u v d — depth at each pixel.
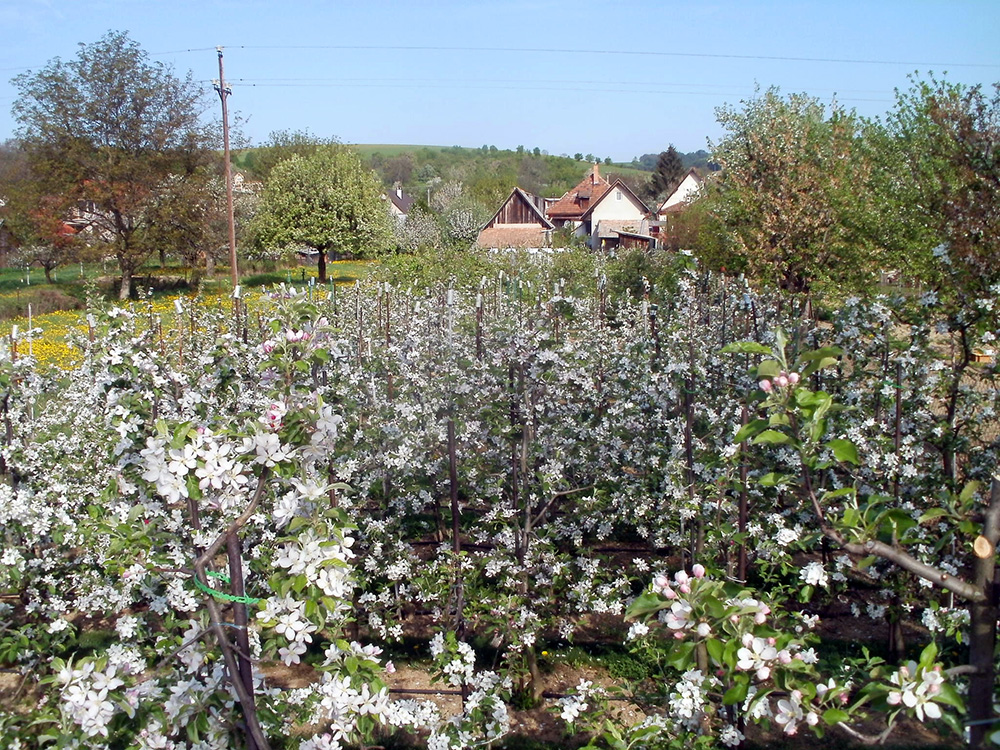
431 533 6.88
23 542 4.93
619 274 17.84
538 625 4.70
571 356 5.95
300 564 2.55
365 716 3.04
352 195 33.56
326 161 34.16
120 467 3.76
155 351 4.48
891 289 7.82
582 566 5.14
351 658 2.96
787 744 4.28
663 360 6.10
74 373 6.80
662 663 4.22
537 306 8.12
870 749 4.18
